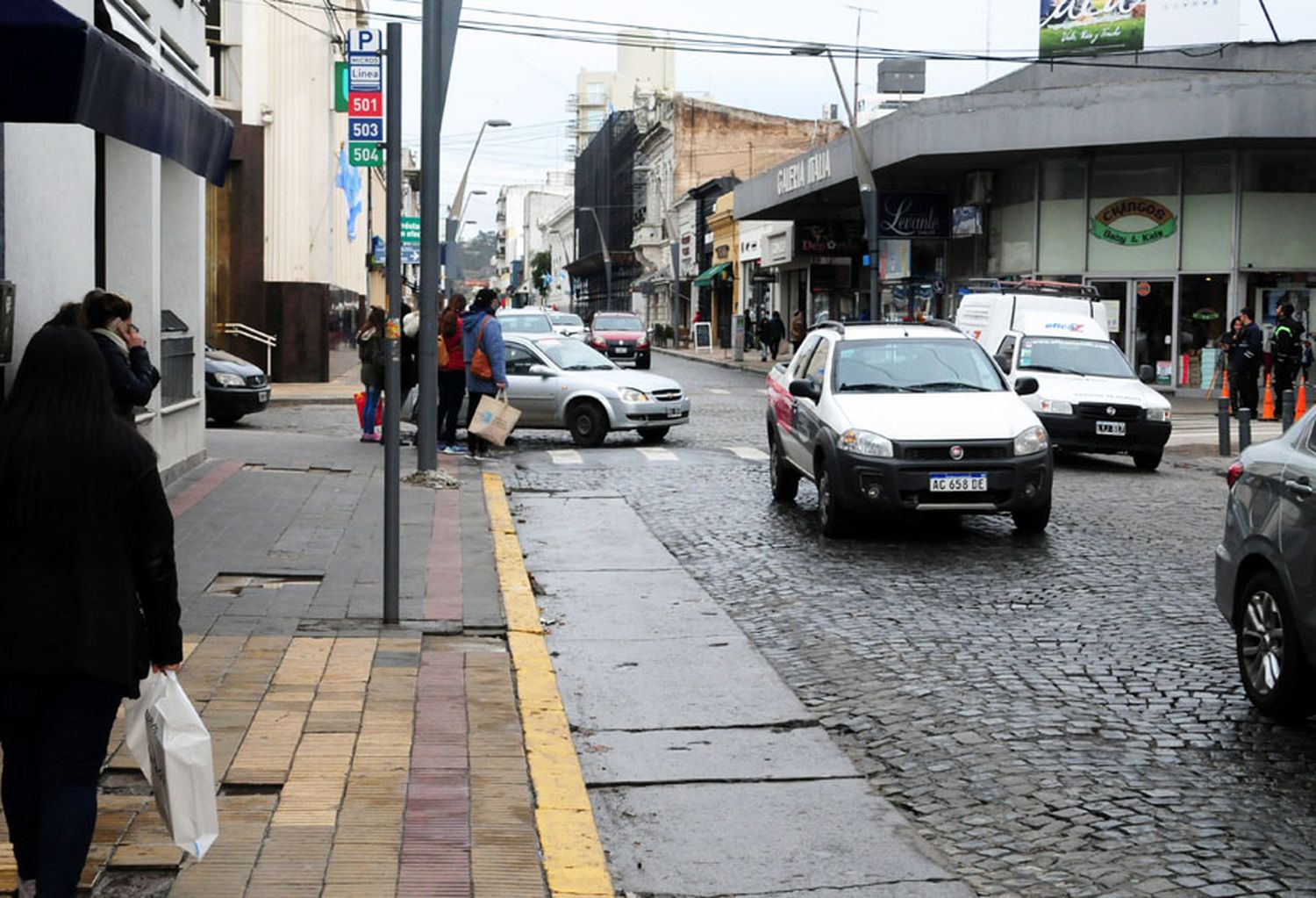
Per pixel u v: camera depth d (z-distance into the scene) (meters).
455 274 52.38
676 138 76.44
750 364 47.94
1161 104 30.36
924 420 12.28
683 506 14.57
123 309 8.85
